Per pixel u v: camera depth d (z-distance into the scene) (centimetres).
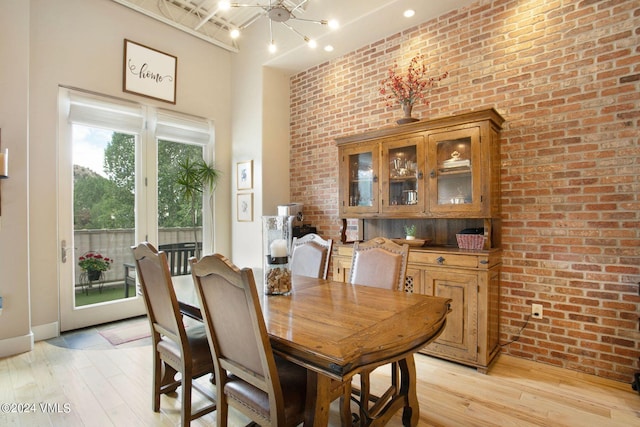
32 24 307
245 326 124
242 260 444
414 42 328
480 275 241
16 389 221
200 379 241
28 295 282
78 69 334
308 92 427
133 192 378
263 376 124
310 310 156
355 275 229
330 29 340
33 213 306
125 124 366
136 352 279
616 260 227
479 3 288
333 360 106
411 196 293
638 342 218
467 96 293
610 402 203
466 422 185
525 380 230
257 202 424
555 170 250
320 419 124
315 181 419
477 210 253
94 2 345
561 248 247
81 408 199
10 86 276
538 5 259
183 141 417
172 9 405
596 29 235
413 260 273
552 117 252
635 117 221
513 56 270
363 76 369
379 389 224
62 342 300
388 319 143
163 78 397
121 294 367
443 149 273
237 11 411
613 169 228
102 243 355
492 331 253
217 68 452
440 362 260
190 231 427
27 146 284
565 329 245
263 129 420
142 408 200
